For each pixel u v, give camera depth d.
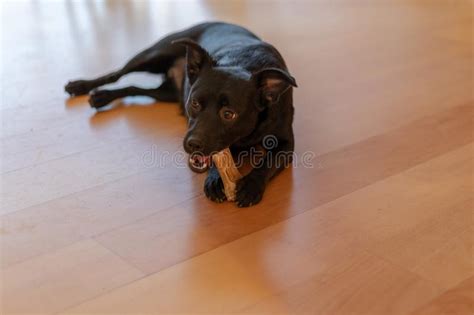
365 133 2.02
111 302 1.46
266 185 1.78
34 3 3.25
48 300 1.46
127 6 3.20
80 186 1.77
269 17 3.04
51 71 2.37
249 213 1.69
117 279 1.50
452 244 1.60
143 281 1.50
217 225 1.65
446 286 1.50
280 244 1.60
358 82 2.34
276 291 1.48
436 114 2.13
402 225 1.66
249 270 1.53
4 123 2.03
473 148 1.95
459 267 1.54
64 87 2.21
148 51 2.17
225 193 1.72
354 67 2.46
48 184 1.77
